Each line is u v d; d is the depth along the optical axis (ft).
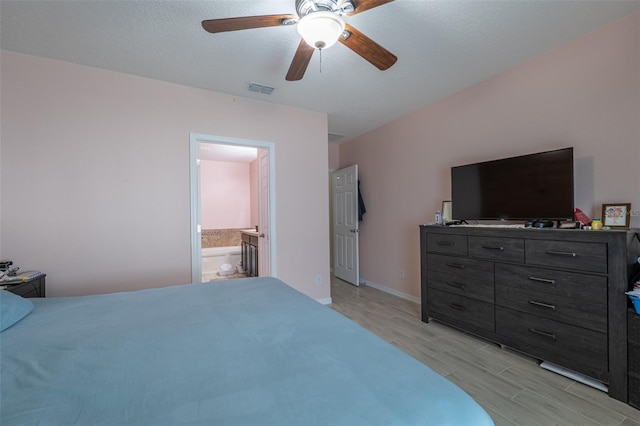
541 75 7.59
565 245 6.09
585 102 6.79
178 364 3.02
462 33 6.60
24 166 7.30
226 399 2.42
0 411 2.30
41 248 7.43
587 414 5.03
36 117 7.43
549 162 6.89
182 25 6.25
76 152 7.81
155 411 2.29
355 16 5.95
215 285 6.31
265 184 11.28
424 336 8.36
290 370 2.86
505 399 5.48
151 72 8.32
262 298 5.34
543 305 6.44
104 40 6.76
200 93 9.42
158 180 8.78
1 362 3.09
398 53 7.38
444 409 2.31
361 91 9.69
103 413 2.27
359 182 15.10
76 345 3.48
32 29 6.31
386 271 13.34
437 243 9.07
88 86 7.96
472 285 8.01
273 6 5.72
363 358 3.10
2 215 7.11
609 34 6.39
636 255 5.57
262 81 8.90
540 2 5.65
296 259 11.17
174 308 4.81
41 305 4.96
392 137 12.81
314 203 11.53
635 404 5.13
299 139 11.22
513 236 7.04
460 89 9.64
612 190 6.39
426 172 11.16
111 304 5.02
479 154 9.18
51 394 2.52
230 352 3.26
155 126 8.76
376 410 2.26
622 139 6.24
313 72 8.33
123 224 8.32
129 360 3.11
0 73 7.09
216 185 20.08
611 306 5.42
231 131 9.91
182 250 9.09
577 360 5.88
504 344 7.24
